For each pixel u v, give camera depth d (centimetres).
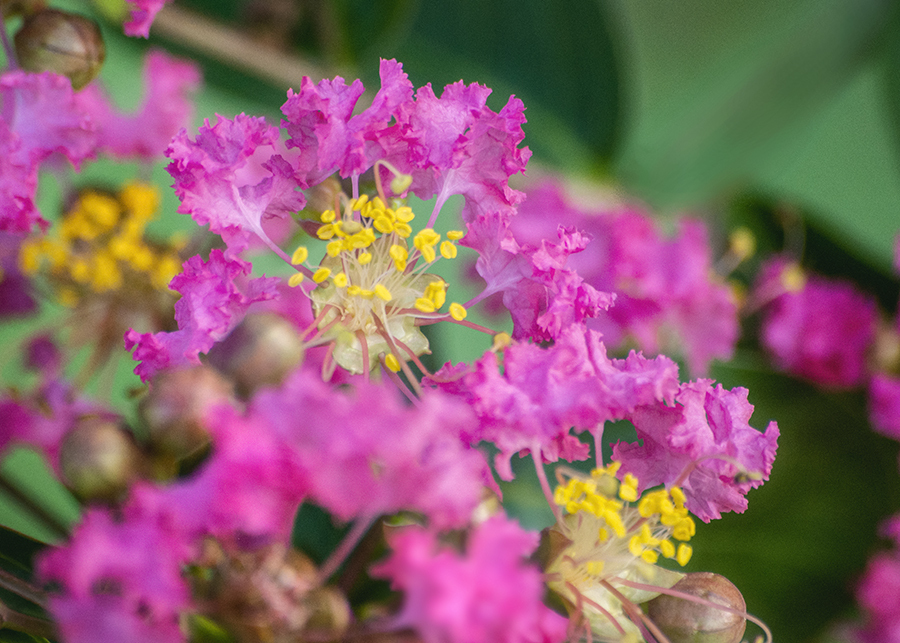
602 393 27
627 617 28
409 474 25
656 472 28
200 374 26
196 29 33
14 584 27
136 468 26
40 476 31
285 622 26
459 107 28
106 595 25
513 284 28
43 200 32
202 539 26
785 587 32
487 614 25
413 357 28
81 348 31
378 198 28
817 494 32
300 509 29
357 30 33
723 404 28
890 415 32
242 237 27
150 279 31
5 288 31
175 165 27
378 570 25
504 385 27
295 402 25
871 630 32
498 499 27
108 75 33
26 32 29
